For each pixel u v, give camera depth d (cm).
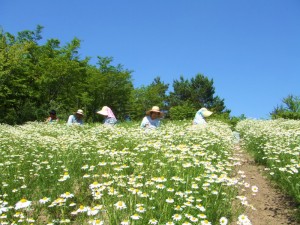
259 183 718
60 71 3375
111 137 893
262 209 556
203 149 725
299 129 1229
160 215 400
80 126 1410
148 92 5450
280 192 648
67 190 524
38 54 3703
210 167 563
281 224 496
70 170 611
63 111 3297
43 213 464
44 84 3353
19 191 505
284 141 935
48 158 721
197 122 1482
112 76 4209
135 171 579
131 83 4459
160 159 653
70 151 750
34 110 2931
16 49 3086
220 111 6706
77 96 3719
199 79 7138
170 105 6931
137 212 400
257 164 927
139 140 855
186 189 476
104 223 404
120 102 4522
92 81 4094
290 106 3148
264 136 1122
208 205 456
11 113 2912
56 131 1291
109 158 656
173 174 566
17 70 3125
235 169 770
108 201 430
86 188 549
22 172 626
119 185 481
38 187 543
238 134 1600
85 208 388
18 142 938
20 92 3162
